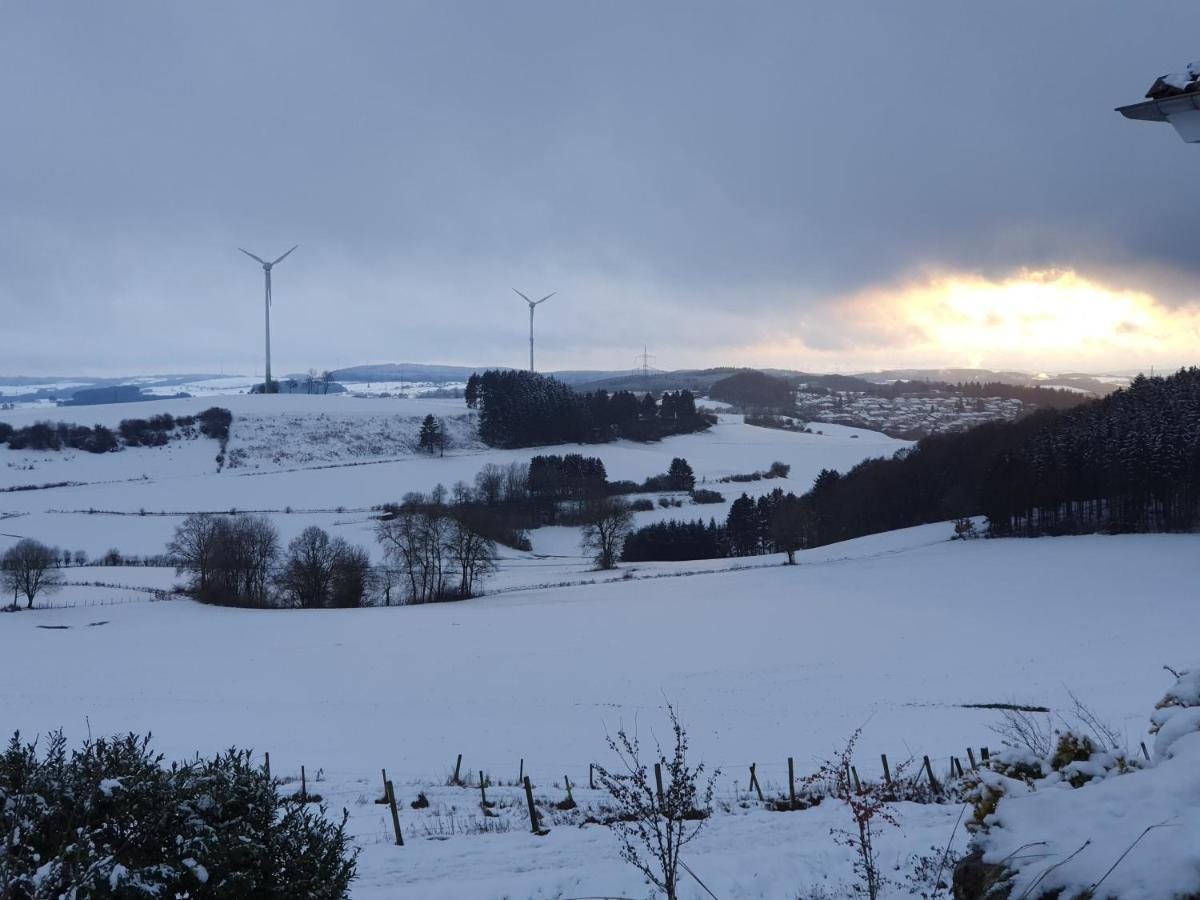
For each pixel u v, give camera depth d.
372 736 39.03
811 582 86.56
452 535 101.94
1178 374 105.31
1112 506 101.25
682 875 12.74
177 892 8.11
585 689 49.28
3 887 7.16
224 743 37.69
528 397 190.50
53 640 72.62
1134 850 5.62
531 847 16.92
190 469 159.75
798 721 38.25
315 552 98.12
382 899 12.74
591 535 115.44
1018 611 65.50
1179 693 8.34
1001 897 5.99
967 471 123.19
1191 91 7.50
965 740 31.69
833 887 11.97
